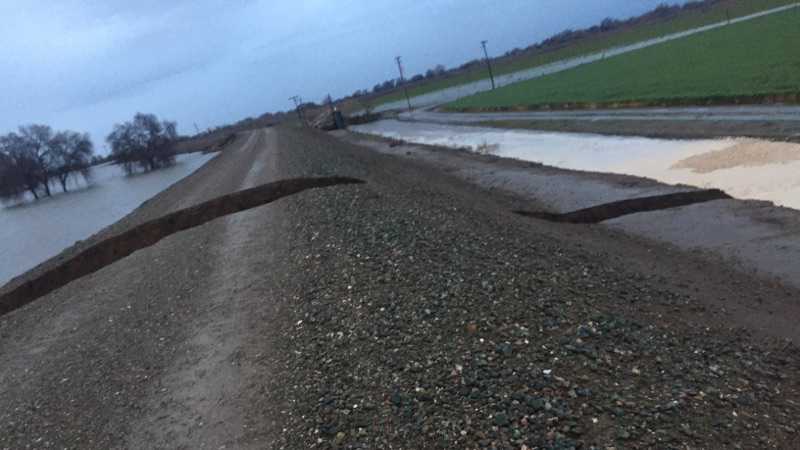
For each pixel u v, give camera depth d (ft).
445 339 24.07
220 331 30.99
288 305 31.32
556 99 174.50
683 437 17.76
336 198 55.52
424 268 32.17
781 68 111.04
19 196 260.42
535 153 108.99
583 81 205.67
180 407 24.38
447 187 78.13
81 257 66.74
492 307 26.35
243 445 20.44
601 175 75.25
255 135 330.54
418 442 18.39
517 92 241.55
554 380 20.54
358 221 45.14
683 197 57.88
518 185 80.69
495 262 32.73
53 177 285.84
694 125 89.76
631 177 70.74
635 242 48.65
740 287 35.47
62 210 184.24
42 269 68.18
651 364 21.85
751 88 98.58
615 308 26.99
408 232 40.19
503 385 20.45
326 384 22.53
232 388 24.62
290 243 43.21
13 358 37.83
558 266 32.76
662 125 98.07
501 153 117.39
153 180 237.45
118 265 56.65
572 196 68.18
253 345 28.07
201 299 37.11
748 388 20.57
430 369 22.03
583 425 18.28
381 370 22.58
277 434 20.47
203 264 45.19
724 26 240.94
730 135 77.71
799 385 21.12
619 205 59.36
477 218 47.85
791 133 68.64
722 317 28.14
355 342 25.20
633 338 23.71
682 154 76.28
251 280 37.86
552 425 18.33
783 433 18.21
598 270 32.86
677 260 42.29
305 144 149.18
